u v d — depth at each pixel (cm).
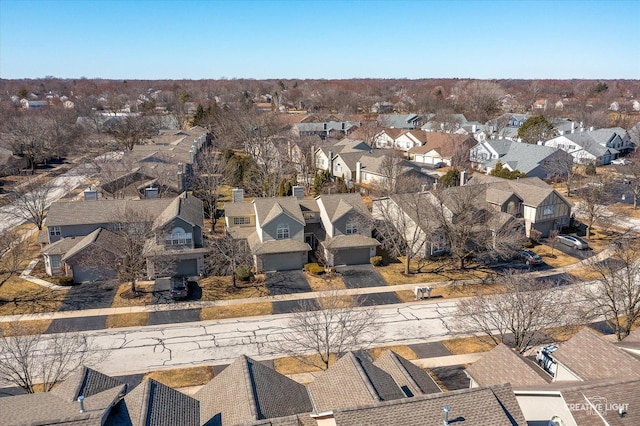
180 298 4197
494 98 17438
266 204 5091
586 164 9112
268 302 4200
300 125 11800
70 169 9544
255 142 9000
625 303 3697
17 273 4681
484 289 4500
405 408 1995
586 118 13500
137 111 16612
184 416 2125
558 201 5878
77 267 4481
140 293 4319
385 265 5056
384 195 6200
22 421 1895
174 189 6328
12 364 3006
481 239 5009
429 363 3353
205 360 3359
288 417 2006
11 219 6278
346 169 8319
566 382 2405
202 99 19512
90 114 13300
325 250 4962
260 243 4844
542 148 8531
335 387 2375
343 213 5034
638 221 6456
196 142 8875
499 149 9256
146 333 3694
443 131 11838
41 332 3641
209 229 5925
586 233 6041
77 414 1909
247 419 2048
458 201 5044
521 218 5738
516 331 3269
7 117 12862
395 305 4188
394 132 11250
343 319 3466
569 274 4831
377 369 2522
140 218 4650
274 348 3509
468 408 2030
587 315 3759
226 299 4244
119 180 6172
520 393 2289
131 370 3231
